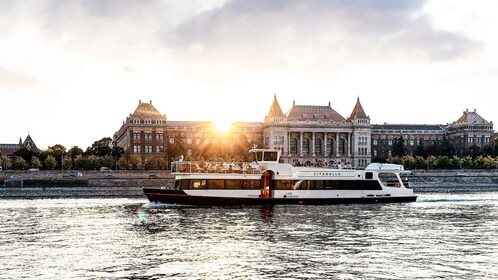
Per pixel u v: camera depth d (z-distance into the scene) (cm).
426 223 6038
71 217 6825
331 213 7212
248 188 8712
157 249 4294
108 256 4000
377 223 6025
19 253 4128
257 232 5278
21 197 12431
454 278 3309
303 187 8844
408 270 3509
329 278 3303
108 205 9019
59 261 3816
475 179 18412
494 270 3522
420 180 18150
